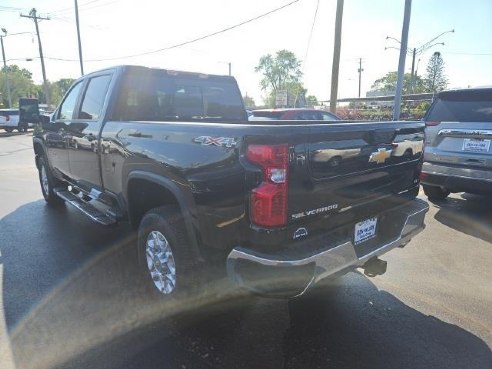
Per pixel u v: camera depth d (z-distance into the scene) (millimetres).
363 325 3145
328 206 2734
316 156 2588
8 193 7797
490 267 4273
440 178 6016
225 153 2570
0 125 30172
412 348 2863
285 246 2523
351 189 2910
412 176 3639
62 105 5641
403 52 13305
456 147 5859
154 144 3213
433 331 3074
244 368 2650
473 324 3176
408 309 3393
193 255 3018
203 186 2744
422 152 3734
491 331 3080
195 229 2896
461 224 5723
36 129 6750
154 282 3518
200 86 4879
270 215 2410
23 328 3094
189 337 2984
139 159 3422
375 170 3113
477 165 5629
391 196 3387
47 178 6594
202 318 3195
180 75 4648
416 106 35250
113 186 4078
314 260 2492
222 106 5160
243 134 2461
